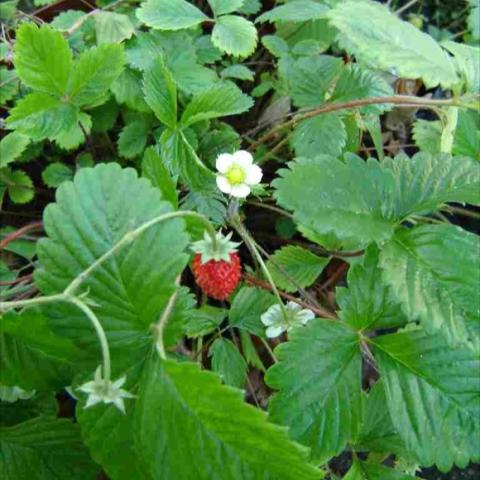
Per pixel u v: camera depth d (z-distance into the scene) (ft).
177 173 0.76
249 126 1.02
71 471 0.64
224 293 0.64
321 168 0.63
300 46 0.93
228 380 0.72
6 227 0.91
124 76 0.87
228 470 0.52
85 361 0.57
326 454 0.60
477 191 0.62
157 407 0.54
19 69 0.70
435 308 0.57
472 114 0.89
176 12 0.86
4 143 0.84
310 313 0.68
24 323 0.56
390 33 0.64
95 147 0.96
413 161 0.65
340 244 0.82
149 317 0.55
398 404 0.61
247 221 0.96
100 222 0.55
